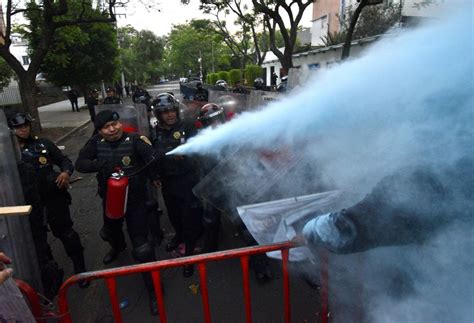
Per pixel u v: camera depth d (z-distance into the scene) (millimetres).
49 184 3047
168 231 4340
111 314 2922
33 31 14383
